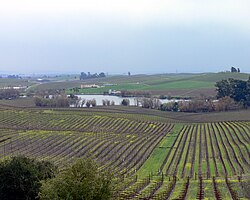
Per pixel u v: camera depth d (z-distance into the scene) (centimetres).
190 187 4578
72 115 11281
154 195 4150
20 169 3303
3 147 7312
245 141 8094
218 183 4750
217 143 8019
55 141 7900
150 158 6806
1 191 3256
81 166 2427
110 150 7338
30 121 10400
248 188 4209
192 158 6744
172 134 9238
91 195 2353
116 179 4834
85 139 8162
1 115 11050
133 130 9744
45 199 2391
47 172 3419
